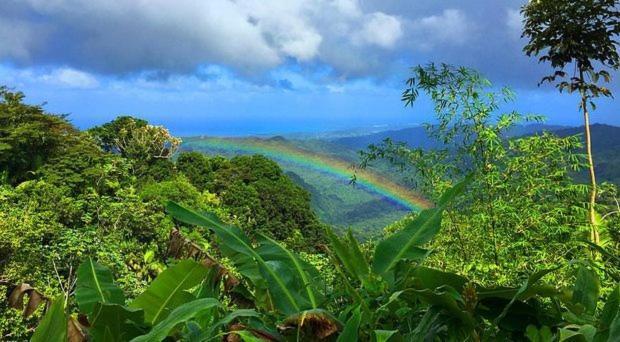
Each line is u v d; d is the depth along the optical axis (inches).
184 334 68.2
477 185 216.1
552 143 214.2
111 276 85.1
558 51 269.7
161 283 79.7
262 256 80.8
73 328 65.1
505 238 214.8
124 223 652.1
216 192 1653.5
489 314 64.3
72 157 1053.2
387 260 70.1
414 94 228.8
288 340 59.4
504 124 218.1
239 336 60.2
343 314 63.5
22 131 1018.7
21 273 464.4
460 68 222.5
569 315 60.9
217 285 80.0
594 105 262.5
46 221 574.2
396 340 56.8
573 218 215.2
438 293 57.2
